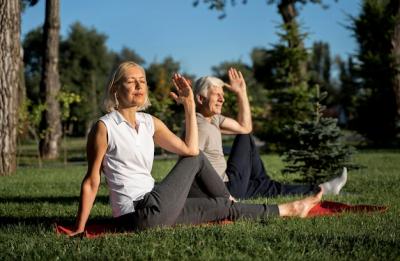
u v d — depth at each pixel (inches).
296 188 261.9
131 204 161.6
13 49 453.4
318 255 133.3
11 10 446.0
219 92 231.6
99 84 2149.4
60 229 172.9
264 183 259.1
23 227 183.8
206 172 178.5
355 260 129.3
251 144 253.3
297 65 767.1
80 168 571.8
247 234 154.0
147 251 136.0
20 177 438.0
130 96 160.9
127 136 161.3
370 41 963.3
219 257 130.8
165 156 780.6
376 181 338.6
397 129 944.9
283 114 762.2
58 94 686.5
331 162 322.0
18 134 703.7
